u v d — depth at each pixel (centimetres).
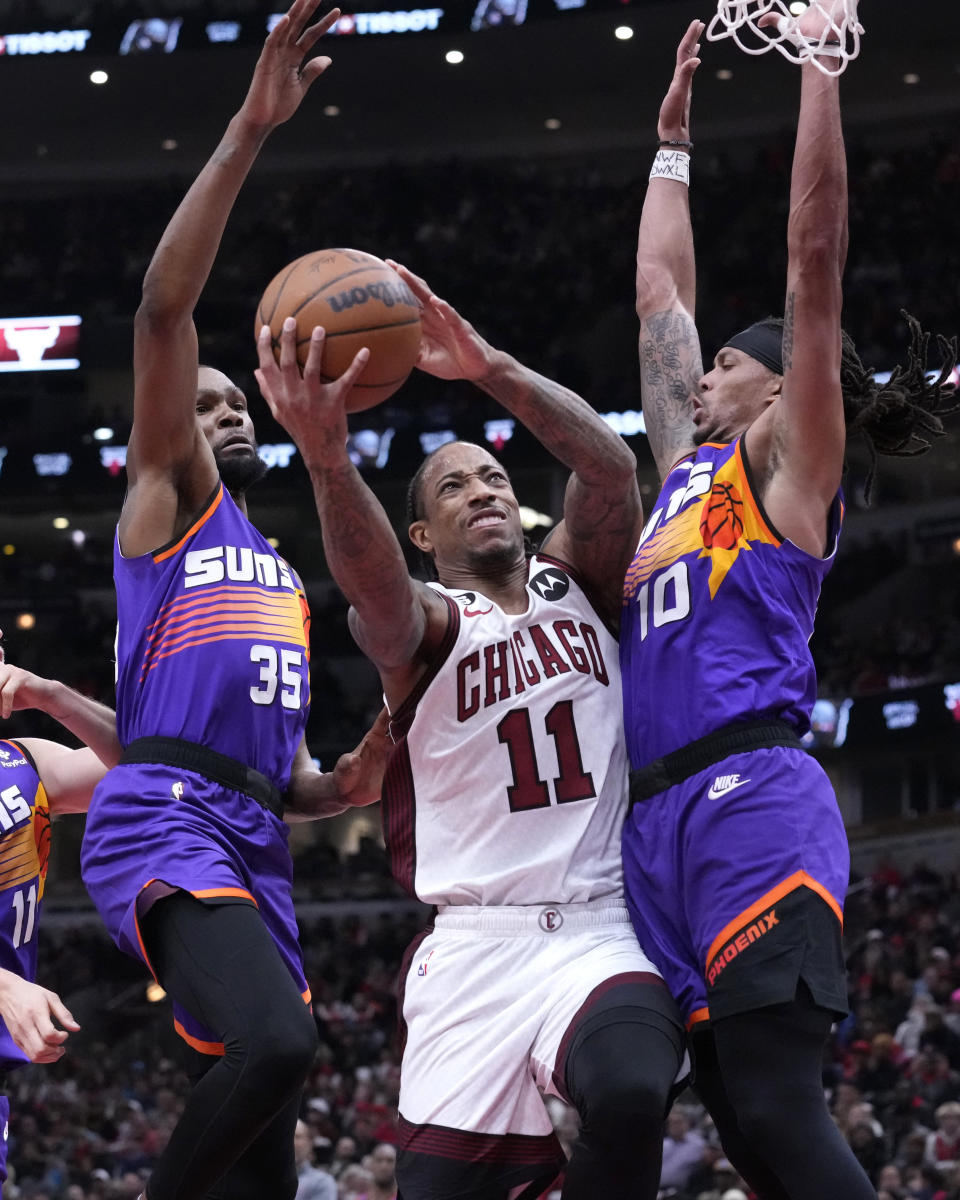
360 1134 1430
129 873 391
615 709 405
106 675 3017
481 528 421
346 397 362
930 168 3034
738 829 359
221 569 426
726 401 418
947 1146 1150
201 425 468
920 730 2602
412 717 402
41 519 3278
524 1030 374
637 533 420
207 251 408
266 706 421
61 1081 2067
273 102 409
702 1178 1155
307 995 421
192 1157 358
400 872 407
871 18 2858
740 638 377
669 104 488
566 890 385
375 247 3219
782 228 3014
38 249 3275
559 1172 382
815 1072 345
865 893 2350
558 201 3256
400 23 2998
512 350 3088
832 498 387
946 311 2802
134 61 3058
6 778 491
